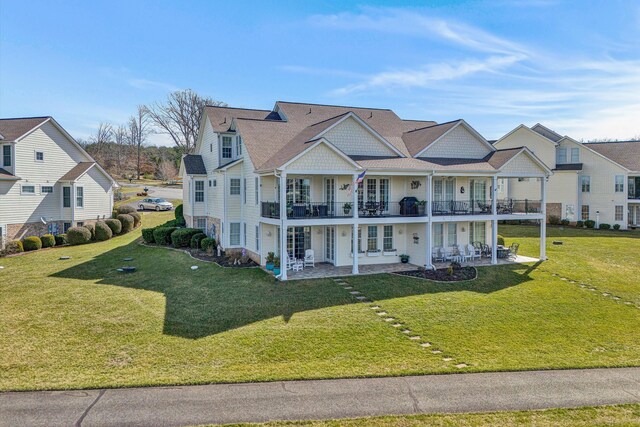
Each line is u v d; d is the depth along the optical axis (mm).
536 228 36281
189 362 10203
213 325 12711
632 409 8328
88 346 11102
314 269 20234
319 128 21828
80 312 13820
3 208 25688
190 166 28797
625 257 23594
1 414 7844
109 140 74812
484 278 19000
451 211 21844
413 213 21281
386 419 7824
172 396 8586
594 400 8688
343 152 19844
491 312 14453
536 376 9828
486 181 24688
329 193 21141
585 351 11469
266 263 20312
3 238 25609
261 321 13078
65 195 29953
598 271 20484
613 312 14867
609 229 36031
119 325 12641
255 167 20484
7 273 19641
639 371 10195
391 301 15359
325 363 10258
